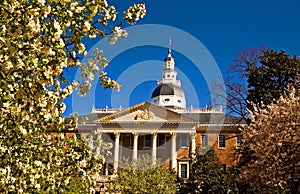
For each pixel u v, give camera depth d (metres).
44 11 5.77
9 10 5.56
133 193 36.12
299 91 27.58
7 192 6.47
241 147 33.62
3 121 6.30
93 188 8.59
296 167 23.06
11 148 6.57
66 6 6.28
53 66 5.63
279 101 27.17
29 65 5.73
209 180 37.72
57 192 7.58
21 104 5.93
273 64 38.72
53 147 7.50
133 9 7.85
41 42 5.68
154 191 36.09
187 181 43.81
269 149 23.97
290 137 23.20
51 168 7.48
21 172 6.55
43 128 7.06
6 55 5.70
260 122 27.50
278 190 26.27
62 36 6.43
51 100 6.37
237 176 32.72
